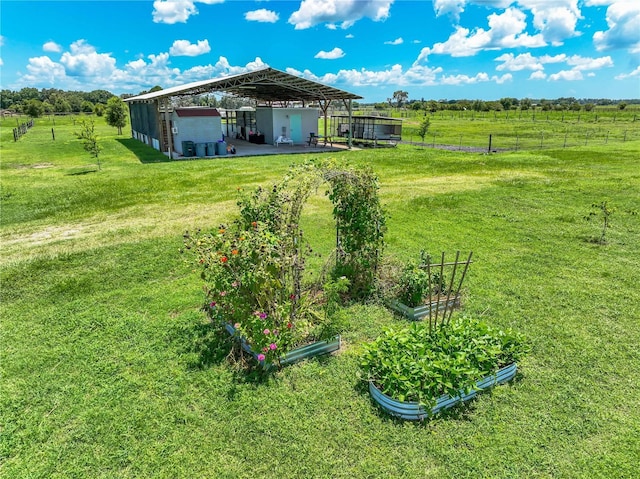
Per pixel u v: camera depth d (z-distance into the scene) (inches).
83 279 239.3
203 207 402.6
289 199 178.2
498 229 323.0
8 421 131.4
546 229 321.4
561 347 165.2
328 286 181.2
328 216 368.5
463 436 122.0
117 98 1285.7
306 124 1009.5
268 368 152.4
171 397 140.3
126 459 116.7
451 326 155.9
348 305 201.0
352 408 133.9
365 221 205.0
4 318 196.4
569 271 240.5
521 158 708.7
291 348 158.1
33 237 319.3
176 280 237.6
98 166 642.2
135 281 237.1
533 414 130.0
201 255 161.9
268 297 154.0
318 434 124.0
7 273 247.4
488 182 511.2
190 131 783.1
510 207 389.1
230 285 149.4
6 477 111.3
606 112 2480.3
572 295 209.8
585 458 114.2
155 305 206.1
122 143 1025.5
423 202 409.7
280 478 110.0
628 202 398.3
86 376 152.1
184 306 204.8
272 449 119.0
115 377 151.4
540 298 207.2
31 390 145.0
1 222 359.9
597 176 535.2
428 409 125.2
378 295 207.3
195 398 139.6
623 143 949.8
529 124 1708.9
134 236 316.2
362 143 992.9
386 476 109.7
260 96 1139.9
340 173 196.5
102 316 195.9
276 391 142.3
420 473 110.4
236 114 1226.0
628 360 156.9
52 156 797.2
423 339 148.1
